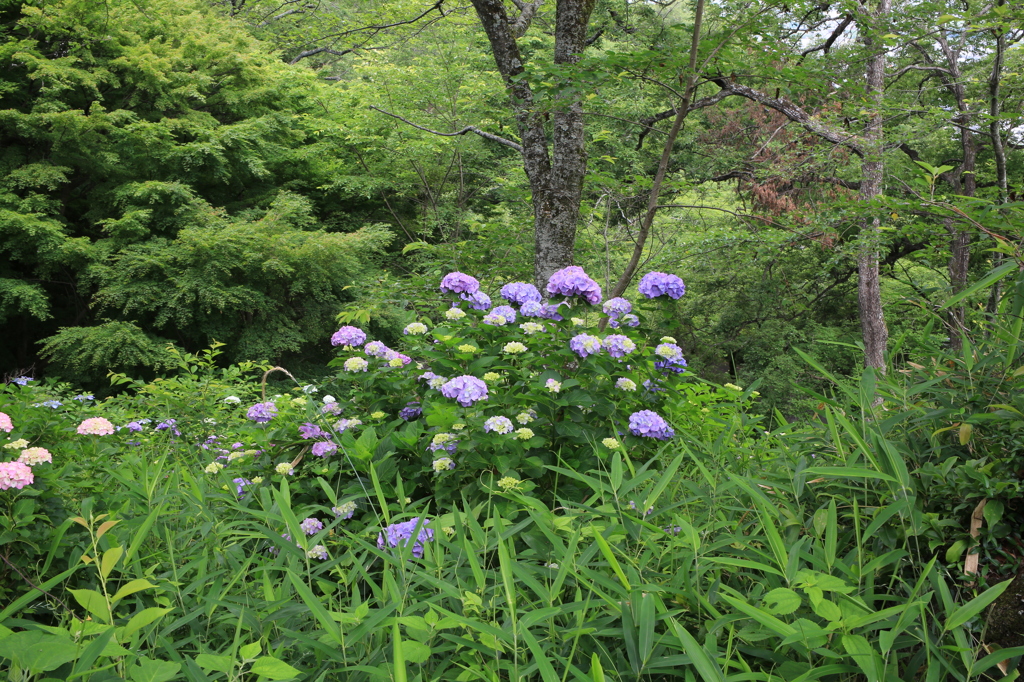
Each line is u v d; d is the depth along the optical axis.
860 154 7.88
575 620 1.52
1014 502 1.64
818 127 7.84
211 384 4.98
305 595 1.41
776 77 5.49
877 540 1.70
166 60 15.00
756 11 5.20
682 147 13.23
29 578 1.92
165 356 13.27
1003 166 9.76
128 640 1.45
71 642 1.27
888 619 1.43
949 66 10.28
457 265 7.71
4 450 2.12
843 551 1.75
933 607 1.60
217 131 15.58
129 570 1.88
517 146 7.27
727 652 1.35
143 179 15.30
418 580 1.72
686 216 8.82
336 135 16.14
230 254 14.07
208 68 16.66
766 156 8.88
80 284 13.87
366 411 3.18
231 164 16.22
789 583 1.36
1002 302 2.04
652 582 1.63
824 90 5.80
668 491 2.17
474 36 14.80
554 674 1.18
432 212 15.85
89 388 14.09
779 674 1.40
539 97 5.32
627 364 3.00
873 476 1.55
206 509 2.22
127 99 15.52
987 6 6.63
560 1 6.16
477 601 1.38
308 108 18.58
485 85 13.87
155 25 16.25
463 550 1.71
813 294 14.21
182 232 13.57
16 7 14.71
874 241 6.89
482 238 8.17
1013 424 1.70
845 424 1.74
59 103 13.57
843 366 12.61
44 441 2.74
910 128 8.29
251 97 16.81
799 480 1.84
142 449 3.25
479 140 16.45
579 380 2.90
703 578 1.68
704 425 3.00
